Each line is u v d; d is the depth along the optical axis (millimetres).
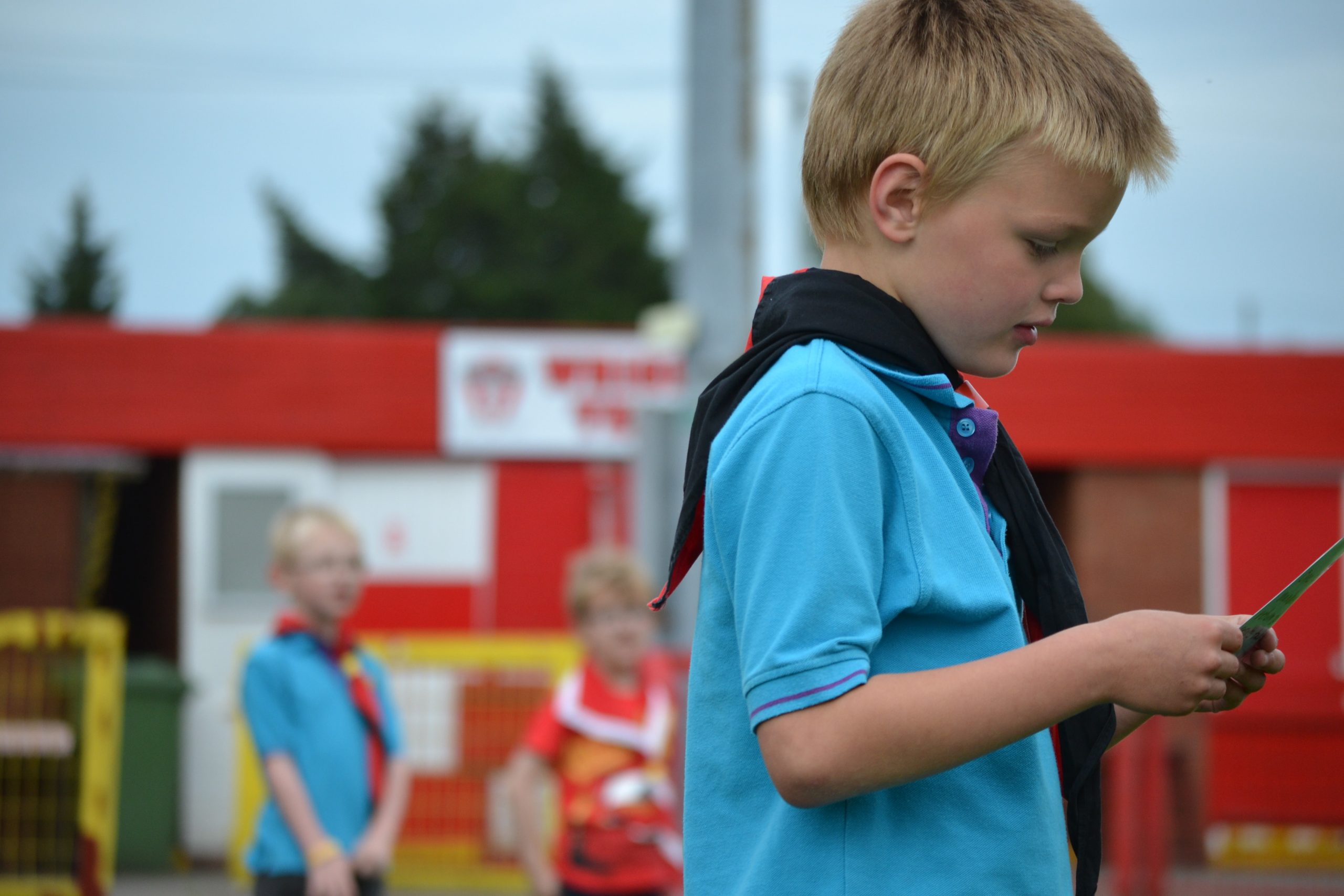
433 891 12953
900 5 2393
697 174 10445
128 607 18719
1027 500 2451
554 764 7711
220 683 15703
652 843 7480
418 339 17109
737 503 2203
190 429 16234
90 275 78250
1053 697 1992
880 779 1996
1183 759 14445
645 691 7855
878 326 2248
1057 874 2211
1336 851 14484
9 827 12133
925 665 2154
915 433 2242
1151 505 16344
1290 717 14680
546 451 17422
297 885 6605
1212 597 16297
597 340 17578
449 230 60312
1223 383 16359
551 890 7621
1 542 15727
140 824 13648
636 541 10219
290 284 65562
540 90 63125
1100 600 16172
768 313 2457
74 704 12227
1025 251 2203
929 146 2221
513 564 17406
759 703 2053
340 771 6812
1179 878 13500
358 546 7203
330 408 16703
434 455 17188
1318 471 16500
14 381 15930
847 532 2078
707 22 10453
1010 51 2250
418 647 13266
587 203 60469
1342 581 16391
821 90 2457
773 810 2244
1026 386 16188
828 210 2408
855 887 2127
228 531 16281
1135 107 2279
